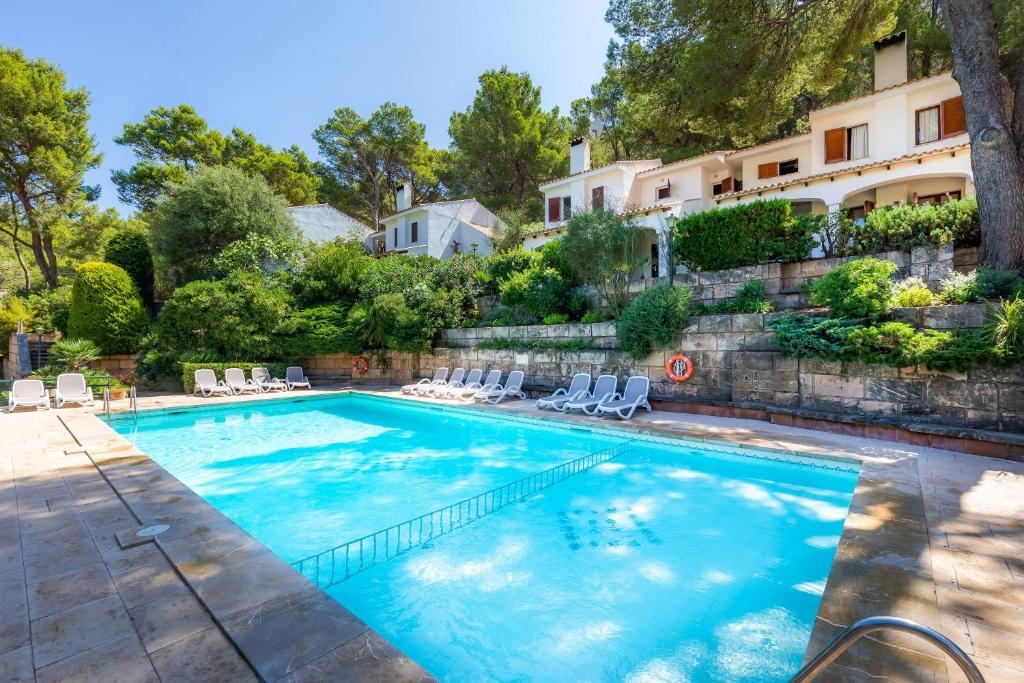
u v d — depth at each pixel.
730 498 5.43
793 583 3.58
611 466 6.83
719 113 12.49
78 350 14.49
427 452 7.88
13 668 2.06
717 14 10.40
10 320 19.45
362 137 33.84
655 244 18.09
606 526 4.73
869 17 11.29
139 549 3.36
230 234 21.02
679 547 4.22
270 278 18.33
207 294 15.60
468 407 11.02
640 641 2.90
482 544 4.35
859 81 19.77
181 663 2.10
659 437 7.64
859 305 7.46
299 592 2.71
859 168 13.97
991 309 6.35
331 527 4.78
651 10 11.42
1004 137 7.60
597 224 11.72
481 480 6.30
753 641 2.88
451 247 27.23
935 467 5.41
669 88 12.29
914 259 8.83
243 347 15.93
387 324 15.70
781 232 10.07
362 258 19.52
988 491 4.54
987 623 2.42
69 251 28.52
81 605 2.60
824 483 5.89
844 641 1.43
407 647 2.89
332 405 13.40
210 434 9.53
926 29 16.75
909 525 3.71
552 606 3.32
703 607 3.28
